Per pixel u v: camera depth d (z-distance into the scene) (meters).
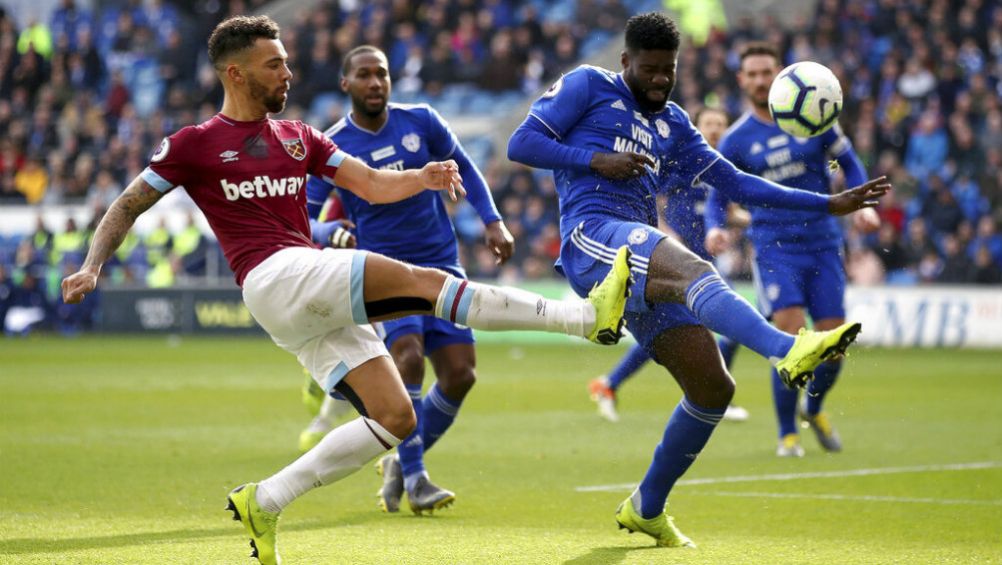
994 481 19.25
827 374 21.95
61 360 45.91
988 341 49.62
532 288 54.41
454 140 18.61
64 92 72.12
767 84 22.28
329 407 23.00
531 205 56.28
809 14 62.97
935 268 51.06
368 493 18.38
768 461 21.75
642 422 27.92
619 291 11.90
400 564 12.77
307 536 14.67
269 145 12.64
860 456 22.33
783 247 22.27
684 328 13.42
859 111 54.38
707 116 26.17
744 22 56.66
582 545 14.00
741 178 14.84
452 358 17.77
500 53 63.53
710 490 18.44
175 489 18.33
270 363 44.56
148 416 28.77
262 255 12.41
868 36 57.56
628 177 13.51
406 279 12.07
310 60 65.44
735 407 28.61
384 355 12.55
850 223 51.19
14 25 75.81
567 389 35.72
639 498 13.91
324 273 11.98
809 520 15.81
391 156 18.34
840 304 22.25
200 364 44.16
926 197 51.75
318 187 18.66
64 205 67.38
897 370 41.03
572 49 63.56
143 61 73.12
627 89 14.37
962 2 58.00
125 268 62.78
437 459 22.11
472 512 16.61
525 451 23.19
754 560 13.08
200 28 71.75
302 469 12.23
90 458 21.70
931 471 20.38
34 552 13.36
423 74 64.94
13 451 22.53
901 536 14.63
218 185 12.45
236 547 13.69
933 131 53.62
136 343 55.84
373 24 66.00
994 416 28.95
